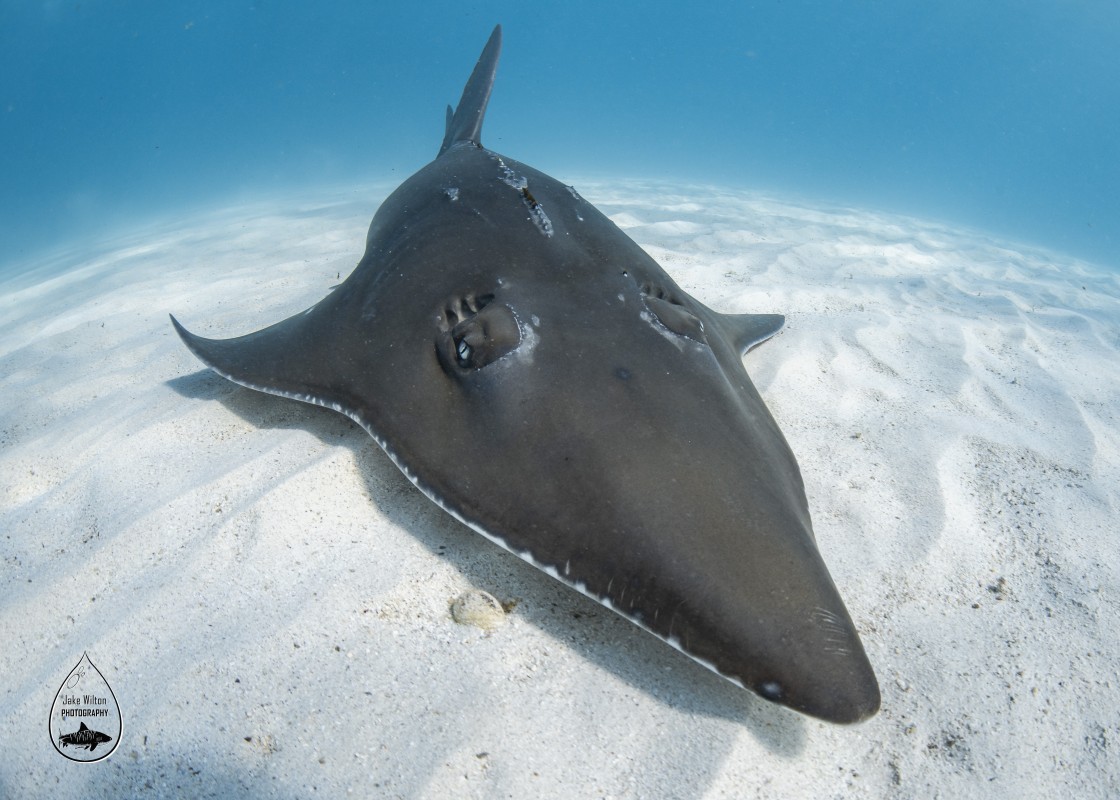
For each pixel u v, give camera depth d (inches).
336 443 120.6
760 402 110.5
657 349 98.8
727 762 72.5
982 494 122.6
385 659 82.0
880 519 113.0
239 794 68.1
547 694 78.6
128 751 72.2
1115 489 126.7
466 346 97.3
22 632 88.5
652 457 80.0
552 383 89.9
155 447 125.1
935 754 76.0
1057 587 101.0
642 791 69.4
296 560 96.0
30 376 178.1
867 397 156.3
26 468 126.2
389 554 97.0
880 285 269.9
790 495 84.1
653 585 70.3
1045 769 75.0
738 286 237.9
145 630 85.8
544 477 80.9
